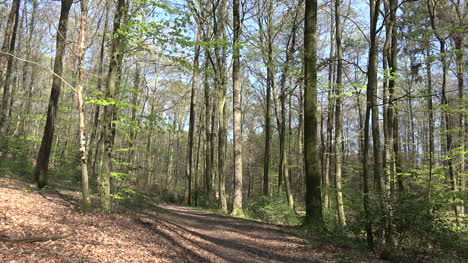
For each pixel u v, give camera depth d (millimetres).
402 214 7211
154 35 9039
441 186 13680
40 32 16047
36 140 18203
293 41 18859
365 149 8531
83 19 8805
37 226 6453
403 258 7320
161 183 38125
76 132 23375
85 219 8008
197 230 11219
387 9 13836
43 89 22484
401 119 21453
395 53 13844
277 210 16547
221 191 20844
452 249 7172
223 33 21672
